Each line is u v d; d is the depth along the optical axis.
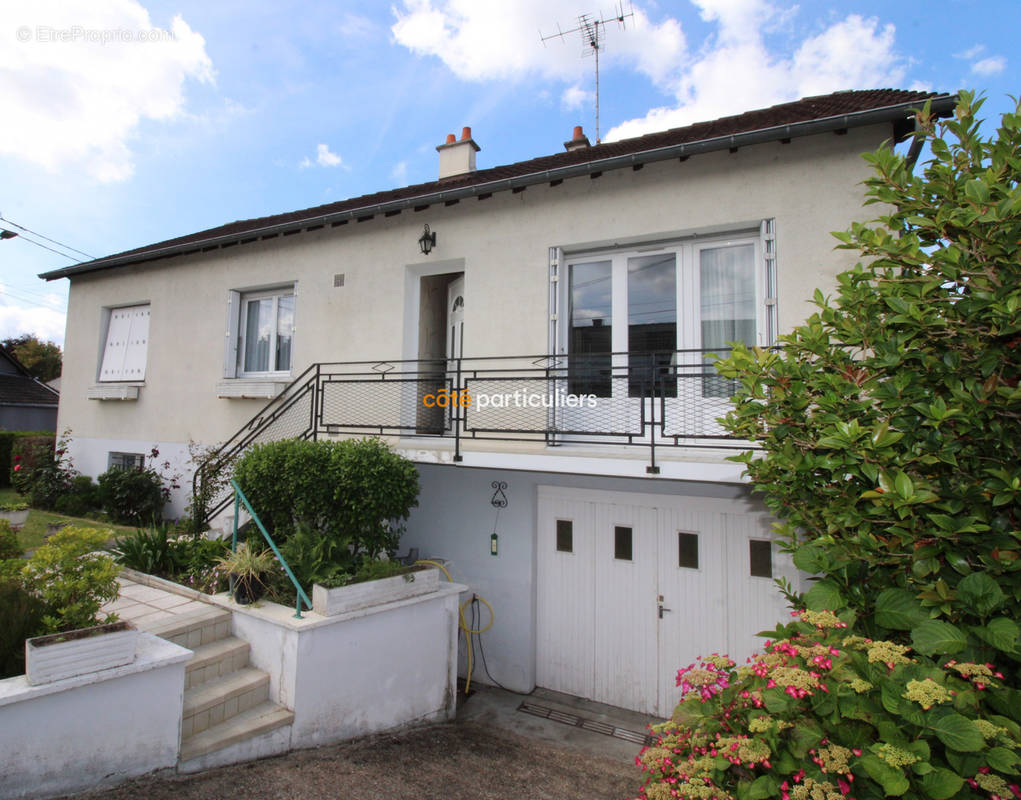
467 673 6.74
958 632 2.35
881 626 2.87
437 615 5.48
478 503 6.91
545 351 6.20
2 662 3.15
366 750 4.51
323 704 4.42
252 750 3.95
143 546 5.83
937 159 3.26
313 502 5.42
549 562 6.66
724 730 2.53
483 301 6.59
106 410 9.79
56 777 2.96
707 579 5.90
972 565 2.77
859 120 4.65
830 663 2.26
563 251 6.37
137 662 3.35
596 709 6.11
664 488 6.14
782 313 5.14
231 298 8.57
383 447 5.75
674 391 5.75
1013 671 2.58
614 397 6.00
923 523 2.88
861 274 3.36
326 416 7.54
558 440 6.05
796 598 3.60
